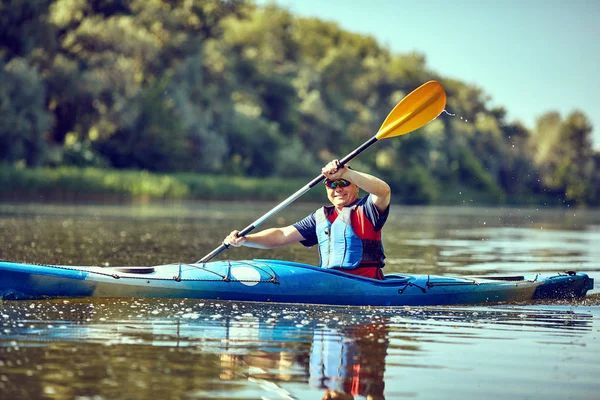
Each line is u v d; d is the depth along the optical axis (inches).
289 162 2052.2
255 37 2527.1
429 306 227.0
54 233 509.4
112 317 189.9
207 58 1943.9
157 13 1729.8
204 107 1879.9
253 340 167.3
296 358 151.1
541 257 435.8
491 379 138.8
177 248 426.9
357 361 149.9
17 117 1261.1
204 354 152.3
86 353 149.9
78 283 215.5
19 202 1146.7
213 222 739.4
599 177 3550.7
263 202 1723.7
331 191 228.5
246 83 2231.8
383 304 224.7
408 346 165.2
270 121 2268.7
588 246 553.6
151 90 1612.9
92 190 1256.2
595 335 182.5
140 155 1592.0
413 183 2384.4
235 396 124.2
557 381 138.1
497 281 239.9
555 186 3417.8
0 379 129.7
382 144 2479.1
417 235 658.2
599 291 270.1
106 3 1640.0
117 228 593.9
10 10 1342.3
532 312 218.5
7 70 1277.1
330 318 199.2
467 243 561.3
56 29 1424.7
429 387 133.0
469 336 178.4
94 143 1540.4
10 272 210.1
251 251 428.8
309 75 2460.6
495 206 2844.5
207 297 222.4
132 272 224.4
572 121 3575.3
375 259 229.1
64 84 1385.3
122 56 1488.7
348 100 2704.2
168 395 123.3
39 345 155.9
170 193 1427.2
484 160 3250.5
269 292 222.2
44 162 1364.4
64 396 121.3
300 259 381.7
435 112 271.0
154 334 170.7
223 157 1940.2
